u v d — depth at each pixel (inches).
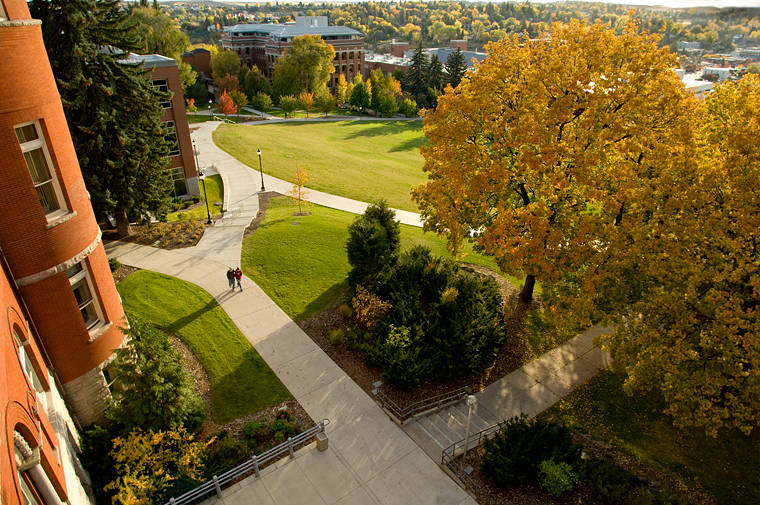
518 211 689.0
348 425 617.9
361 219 879.1
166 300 889.5
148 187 1075.9
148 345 513.3
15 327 438.3
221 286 944.9
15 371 353.1
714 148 606.5
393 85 3789.4
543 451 538.6
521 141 663.1
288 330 810.2
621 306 647.1
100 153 961.5
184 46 3277.6
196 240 1148.5
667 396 558.3
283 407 644.7
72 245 517.7
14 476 283.4
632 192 602.2
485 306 799.7
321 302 891.4
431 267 877.2
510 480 520.4
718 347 517.7
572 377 728.3
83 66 904.9
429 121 838.5
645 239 580.7
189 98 3506.4
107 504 500.4
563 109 645.3
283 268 1011.9
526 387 704.4
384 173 1925.4
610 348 613.3
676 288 557.6
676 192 564.1
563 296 684.7
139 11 2950.3
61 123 505.0
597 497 510.6
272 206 1418.6
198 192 1557.6
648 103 626.8
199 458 526.6
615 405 671.1
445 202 799.1
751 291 562.6
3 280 416.2
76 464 492.1
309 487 530.3
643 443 602.2
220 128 2428.6
